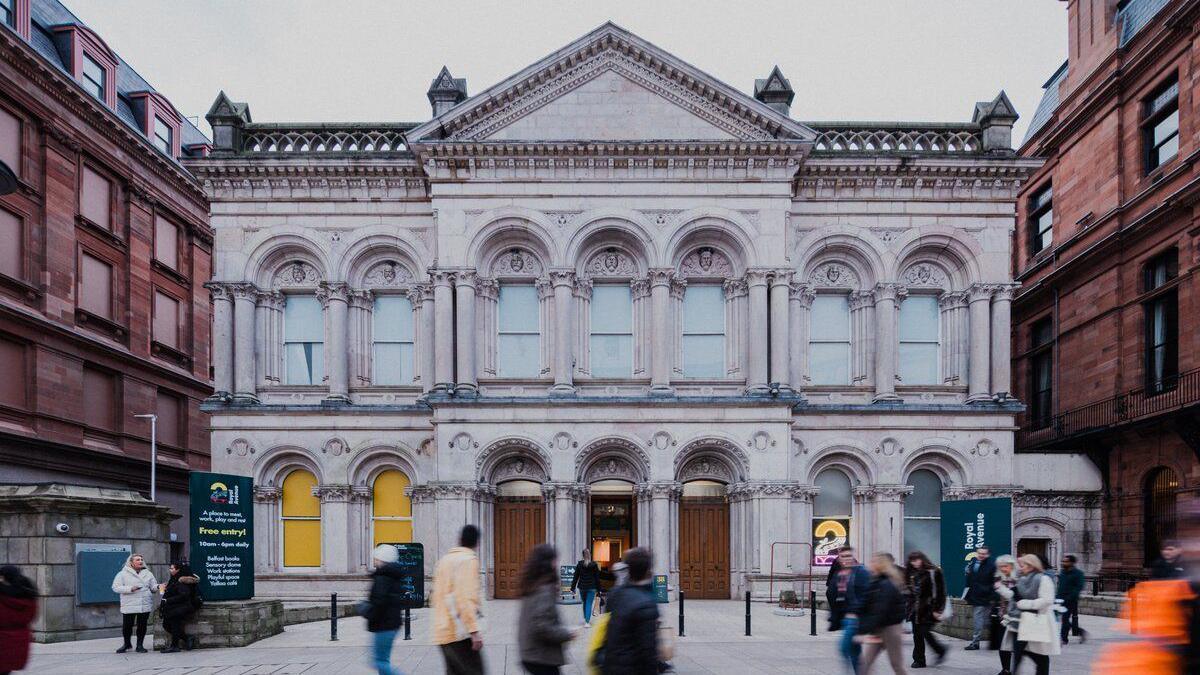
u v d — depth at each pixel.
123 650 14.97
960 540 17.78
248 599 17.47
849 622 9.95
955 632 16.11
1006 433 25.38
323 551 25.08
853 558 11.61
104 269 30.30
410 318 26.72
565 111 25.42
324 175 26.02
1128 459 25.69
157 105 34.66
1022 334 33.03
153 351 32.84
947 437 25.33
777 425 24.25
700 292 26.22
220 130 26.16
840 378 26.44
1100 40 27.94
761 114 24.84
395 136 26.70
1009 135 26.20
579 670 12.53
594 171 25.31
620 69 25.44
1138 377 25.58
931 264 26.64
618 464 25.16
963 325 26.17
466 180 25.22
